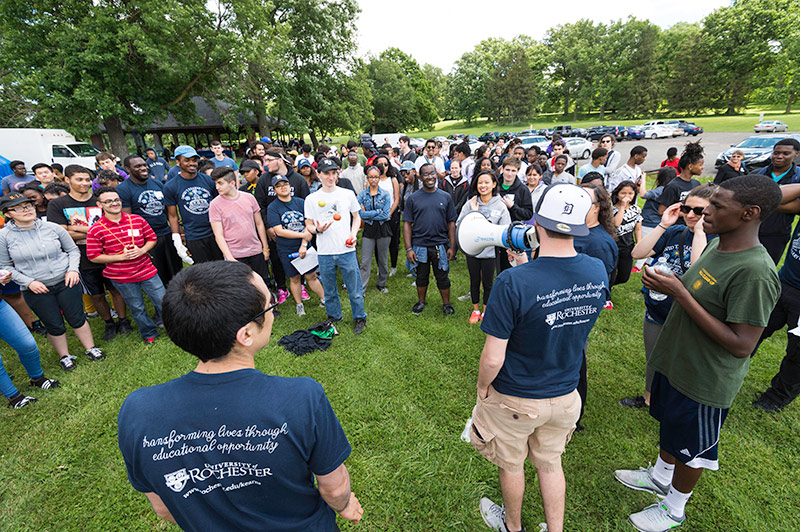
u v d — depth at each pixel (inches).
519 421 61.3
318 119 1039.0
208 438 32.9
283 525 37.5
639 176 203.0
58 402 116.8
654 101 2175.2
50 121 550.6
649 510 76.6
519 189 154.6
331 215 140.5
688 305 62.5
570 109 2915.8
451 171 213.8
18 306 154.9
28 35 517.7
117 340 153.0
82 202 152.6
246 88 760.3
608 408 108.0
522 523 77.6
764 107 2194.9
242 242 152.3
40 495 87.2
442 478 88.5
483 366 58.8
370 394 116.5
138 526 80.4
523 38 2824.8
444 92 2851.9
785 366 100.7
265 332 37.4
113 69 542.3
